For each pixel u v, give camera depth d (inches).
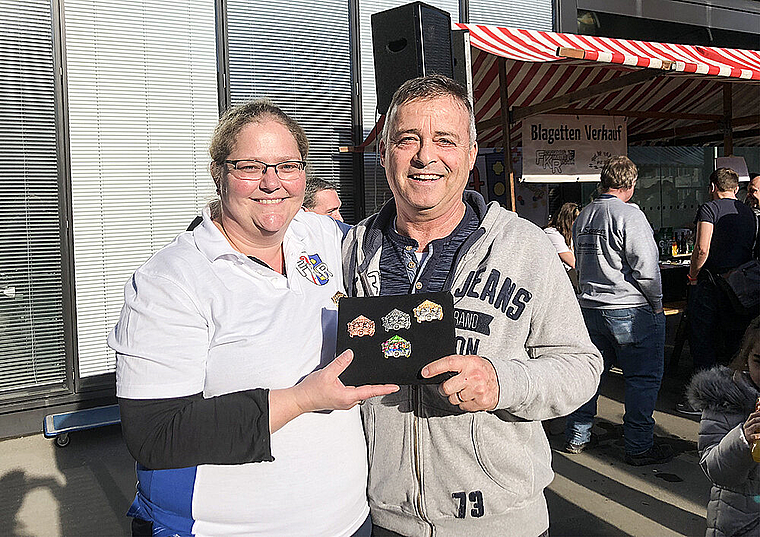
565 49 144.4
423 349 56.4
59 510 143.3
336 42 236.2
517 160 279.1
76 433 194.7
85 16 200.7
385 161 67.9
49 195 198.2
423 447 63.4
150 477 61.2
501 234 65.4
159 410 54.2
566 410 60.2
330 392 52.9
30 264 196.9
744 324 181.6
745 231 181.6
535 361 61.1
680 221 363.6
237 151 59.3
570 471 155.1
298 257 66.2
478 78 220.2
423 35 148.2
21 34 191.9
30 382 198.7
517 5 268.5
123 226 209.9
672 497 140.3
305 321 62.2
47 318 200.1
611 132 239.9
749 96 261.3
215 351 58.4
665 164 356.2
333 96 236.8
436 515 63.5
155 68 211.8
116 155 207.8
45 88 195.9
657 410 195.9
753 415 75.5
